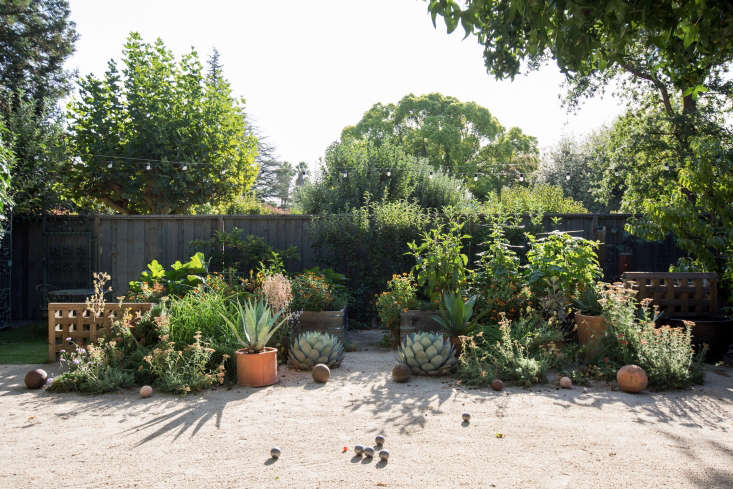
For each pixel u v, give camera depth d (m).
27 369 5.48
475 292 6.79
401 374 4.92
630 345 5.15
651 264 9.27
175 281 7.05
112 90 12.48
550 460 2.95
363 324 8.49
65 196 11.65
